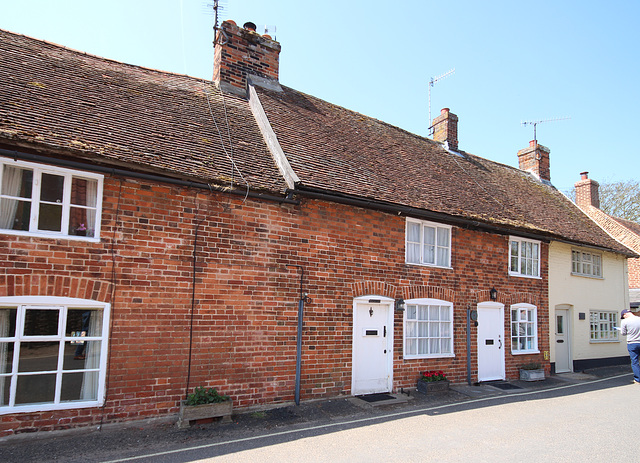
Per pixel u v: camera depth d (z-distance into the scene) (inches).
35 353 231.6
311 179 315.6
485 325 438.9
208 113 372.2
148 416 253.3
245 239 297.3
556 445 238.5
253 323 294.7
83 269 243.3
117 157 249.1
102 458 207.5
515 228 446.9
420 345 389.4
